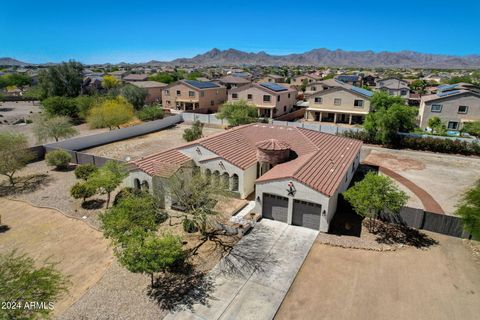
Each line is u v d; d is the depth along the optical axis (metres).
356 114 55.84
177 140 45.22
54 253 17.81
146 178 23.41
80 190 23.48
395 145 41.53
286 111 66.62
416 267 16.53
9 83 110.62
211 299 14.31
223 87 77.50
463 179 29.84
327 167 23.17
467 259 17.20
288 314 13.55
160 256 13.37
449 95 47.28
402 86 86.69
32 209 23.36
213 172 25.44
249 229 20.25
